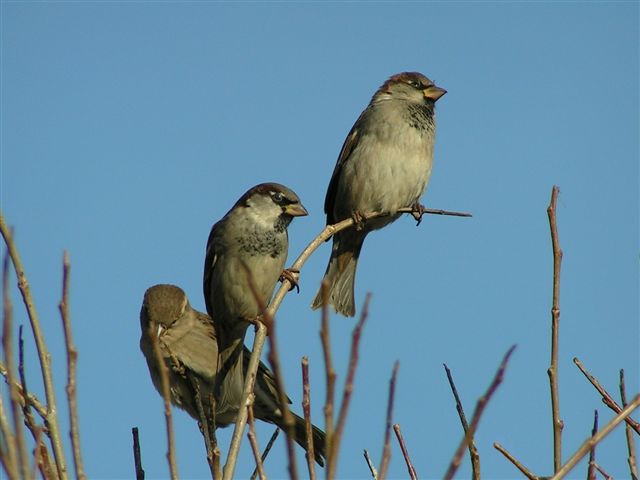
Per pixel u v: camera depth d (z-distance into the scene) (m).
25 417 5.04
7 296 4.26
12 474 4.07
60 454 5.04
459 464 3.88
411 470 5.84
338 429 3.68
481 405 3.87
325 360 3.68
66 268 4.82
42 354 5.25
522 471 5.45
